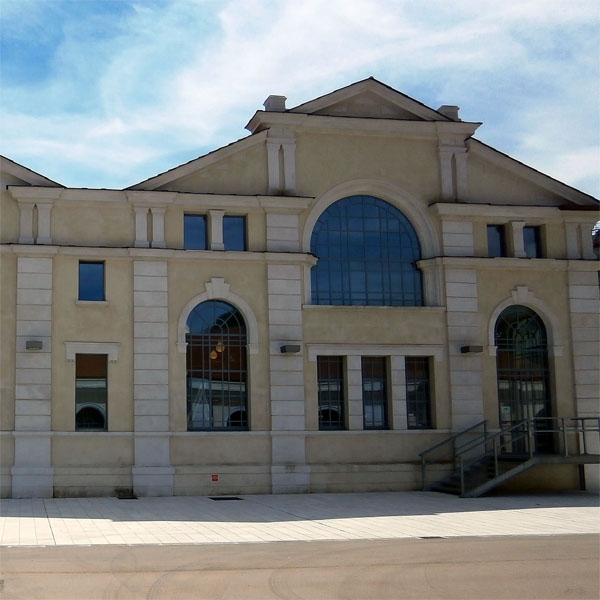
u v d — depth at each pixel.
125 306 28.50
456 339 30.83
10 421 27.28
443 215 31.30
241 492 28.41
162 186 29.38
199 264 29.22
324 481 29.09
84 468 27.47
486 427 30.44
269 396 29.09
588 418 29.56
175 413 28.34
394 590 13.33
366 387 30.33
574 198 32.72
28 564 15.41
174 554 16.61
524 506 25.31
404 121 31.38
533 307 31.86
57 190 28.36
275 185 30.27
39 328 27.80
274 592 13.17
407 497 27.77
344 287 30.66
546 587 13.55
